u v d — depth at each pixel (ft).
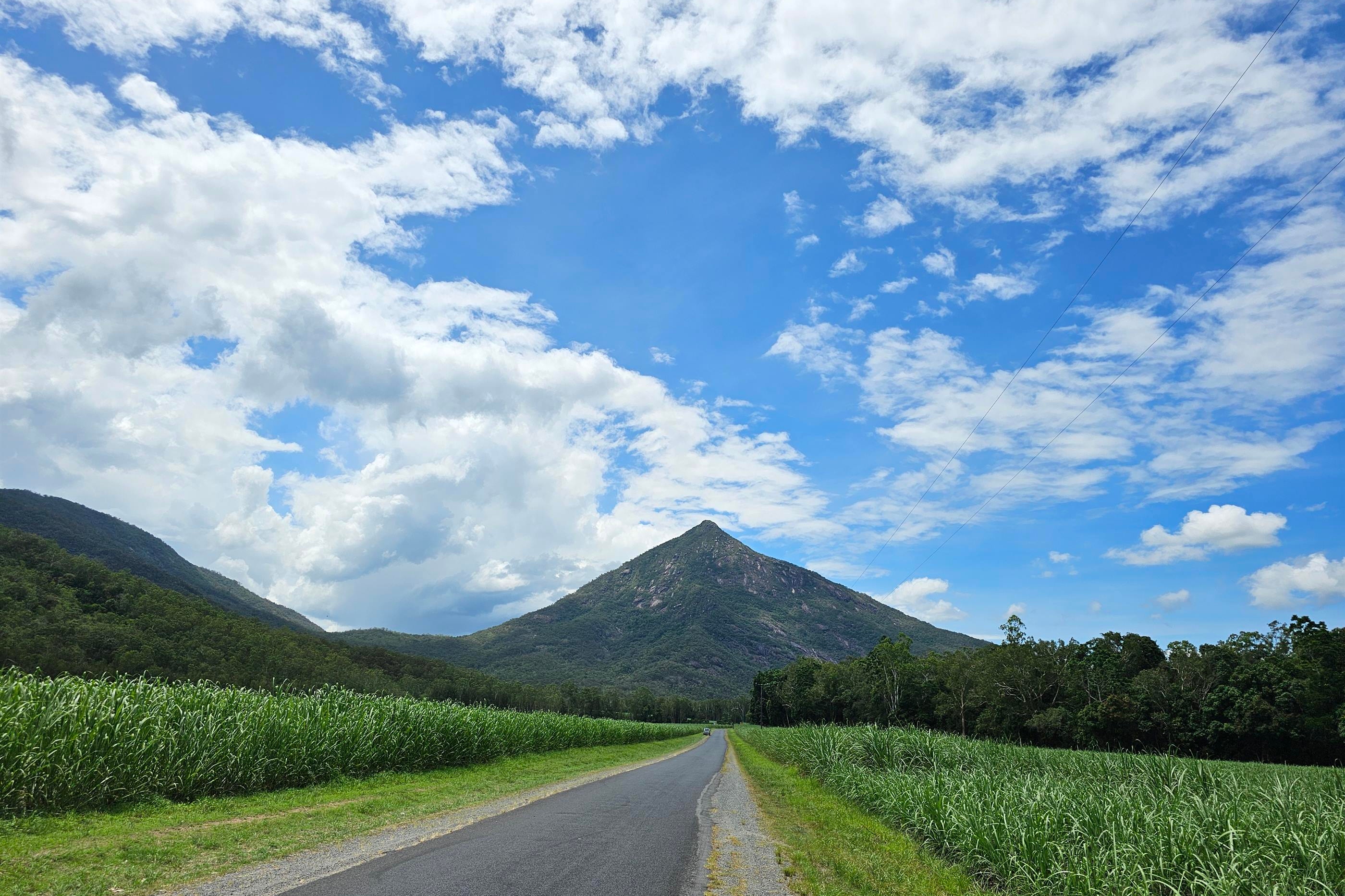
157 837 30.81
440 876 24.43
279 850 28.27
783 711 424.87
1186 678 187.62
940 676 277.03
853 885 28.02
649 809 47.42
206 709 46.93
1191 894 24.22
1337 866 24.39
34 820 33.04
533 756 96.02
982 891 29.22
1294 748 159.63
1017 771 52.31
